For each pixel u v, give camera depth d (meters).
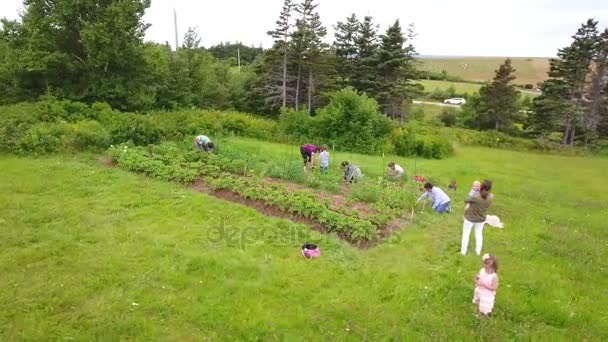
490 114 46.75
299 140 24.12
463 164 23.06
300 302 6.97
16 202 10.58
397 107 44.12
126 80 25.02
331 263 8.43
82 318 6.21
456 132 36.03
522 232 10.83
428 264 8.70
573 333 6.48
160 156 15.14
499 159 26.83
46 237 8.77
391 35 41.50
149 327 6.08
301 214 10.91
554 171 23.14
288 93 43.47
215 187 12.46
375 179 15.62
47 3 22.47
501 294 7.46
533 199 15.52
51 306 6.43
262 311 6.60
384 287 7.55
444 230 10.72
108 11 22.61
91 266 7.65
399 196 12.63
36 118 17.89
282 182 13.96
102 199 11.25
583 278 8.46
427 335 6.25
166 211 10.69
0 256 7.86
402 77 44.12
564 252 9.67
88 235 8.96
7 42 24.52
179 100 29.89
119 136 17.30
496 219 11.54
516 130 46.94
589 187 18.98
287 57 40.78
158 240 8.91
